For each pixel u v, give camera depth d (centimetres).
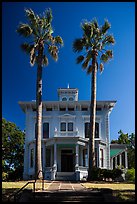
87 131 3869
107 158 3788
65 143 3575
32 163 3731
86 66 3191
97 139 3784
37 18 3116
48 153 3803
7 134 5019
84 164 3731
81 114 3928
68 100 4238
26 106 3925
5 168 4981
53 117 3916
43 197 1279
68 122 3900
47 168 3619
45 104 3919
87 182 2564
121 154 4256
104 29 3106
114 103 3925
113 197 1206
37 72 3061
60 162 3741
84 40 3072
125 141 5662
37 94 3014
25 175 3747
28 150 3831
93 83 3023
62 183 2359
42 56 3112
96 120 3909
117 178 2847
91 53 3077
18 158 5097
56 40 3136
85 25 3078
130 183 2480
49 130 3872
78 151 3622
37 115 2962
